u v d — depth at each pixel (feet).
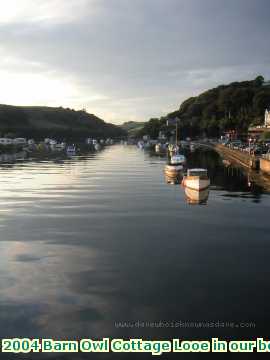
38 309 73.31
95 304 75.20
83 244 111.24
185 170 331.16
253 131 631.56
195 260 97.86
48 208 162.50
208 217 145.07
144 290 80.74
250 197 189.47
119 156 569.64
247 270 91.25
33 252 104.12
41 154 627.05
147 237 118.32
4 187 228.63
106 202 176.76
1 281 85.20
